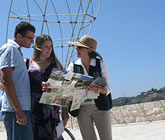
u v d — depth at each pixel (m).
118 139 5.56
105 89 2.74
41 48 2.52
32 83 2.46
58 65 2.67
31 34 2.40
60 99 2.41
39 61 2.57
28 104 2.25
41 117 2.42
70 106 2.74
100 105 2.76
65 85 2.36
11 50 2.18
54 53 2.68
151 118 7.80
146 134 5.74
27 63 2.57
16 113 2.09
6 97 2.21
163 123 7.06
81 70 2.85
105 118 2.79
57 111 2.56
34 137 2.39
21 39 2.38
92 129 2.87
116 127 7.55
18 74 2.23
